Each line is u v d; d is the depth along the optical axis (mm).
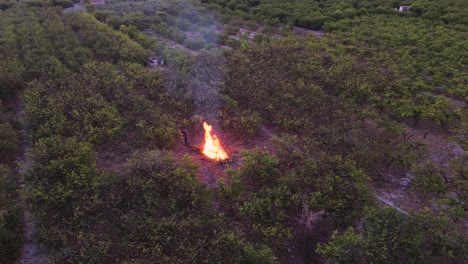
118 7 45719
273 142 21984
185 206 16844
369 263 14234
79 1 50219
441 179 19172
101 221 16062
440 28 38594
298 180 18016
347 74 28953
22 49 31375
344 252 14461
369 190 18266
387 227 15234
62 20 38719
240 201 17484
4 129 21609
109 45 33219
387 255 14391
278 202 16812
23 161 20875
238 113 24047
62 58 30781
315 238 15875
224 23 42906
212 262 14391
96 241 15188
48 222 16141
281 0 49312
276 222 16094
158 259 14570
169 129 21750
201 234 15492
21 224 16938
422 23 40312
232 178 18188
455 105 26609
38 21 38312
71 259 14539
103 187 17328
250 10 46188
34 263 15211
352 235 14781
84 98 24344
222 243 14898
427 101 25781
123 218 16062
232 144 22328
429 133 24047
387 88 27266
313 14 43188
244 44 34531
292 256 15664
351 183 18000
